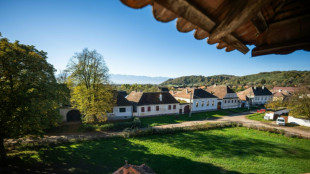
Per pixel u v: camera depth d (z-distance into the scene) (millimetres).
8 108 11070
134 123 24156
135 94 35688
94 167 11945
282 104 32750
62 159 13047
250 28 1518
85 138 17375
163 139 18484
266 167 12430
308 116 25172
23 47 12742
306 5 1222
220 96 44000
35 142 15891
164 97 34969
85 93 21359
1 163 11914
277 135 20688
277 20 1422
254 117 33344
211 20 1235
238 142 17922
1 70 10617
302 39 1436
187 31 1494
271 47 1716
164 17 1118
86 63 22734
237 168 12219
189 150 15430
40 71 12695
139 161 13031
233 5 1084
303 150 15891
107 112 27453
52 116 14242
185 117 32094
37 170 11320
